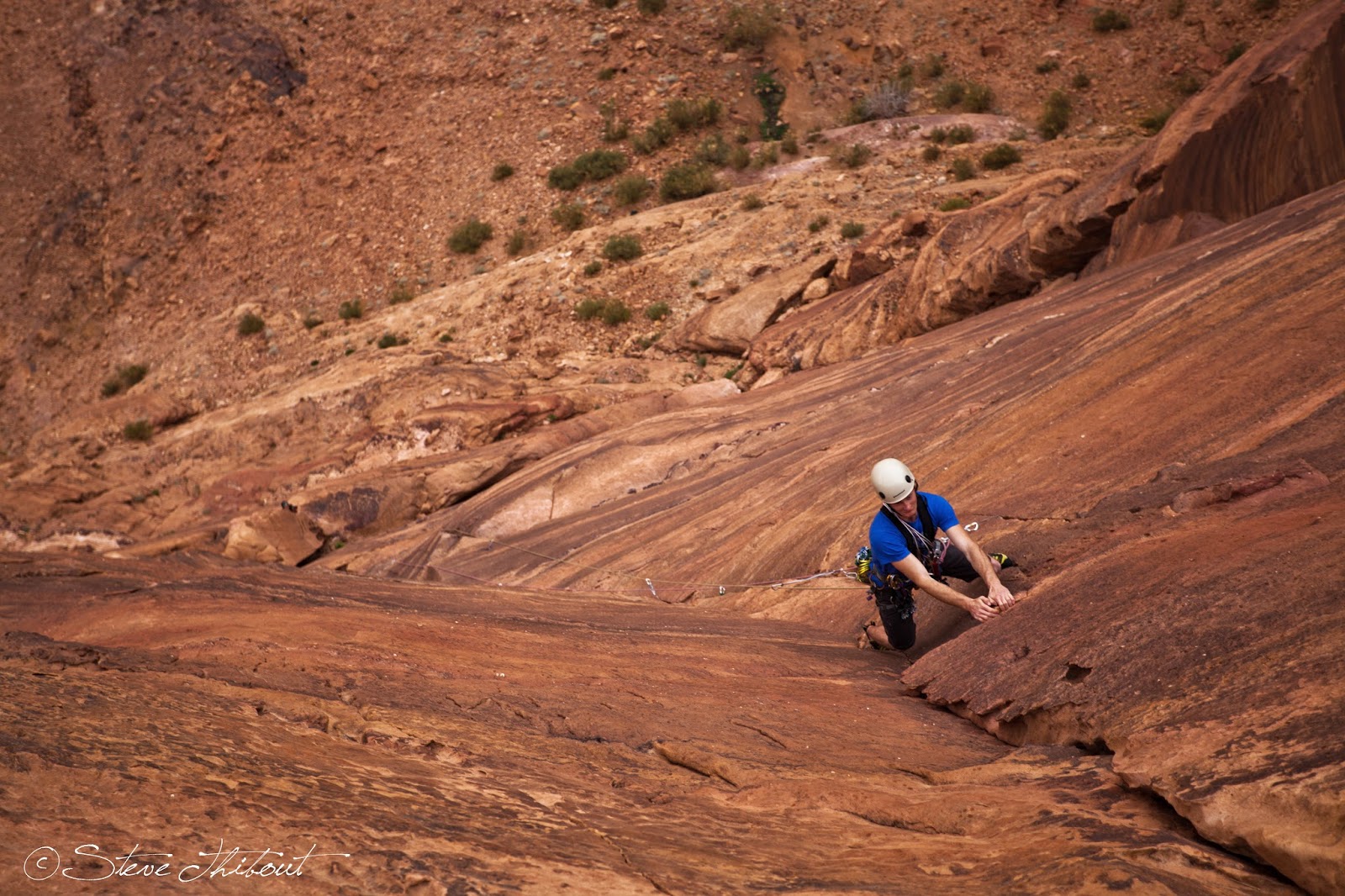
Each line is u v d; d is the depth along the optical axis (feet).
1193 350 23.71
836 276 61.52
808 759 12.03
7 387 80.53
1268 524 13.75
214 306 81.87
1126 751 9.76
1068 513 19.45
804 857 7.84
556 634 19.95
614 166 81.71
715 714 13.96
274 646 15.62
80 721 7.98
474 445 55.42
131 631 18.21
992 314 46.03
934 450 28.12
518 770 10.02
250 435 62.08
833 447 34.71
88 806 6.06
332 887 5.68
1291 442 17.67
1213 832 7.86
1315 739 8.23
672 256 69.46
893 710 14.67
